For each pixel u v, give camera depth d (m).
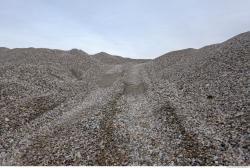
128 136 20.11
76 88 42.38
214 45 56.34
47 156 16.53
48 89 36.56
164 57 69.62
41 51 72.62
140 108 29.92
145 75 55.06
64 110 29.31
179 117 23.34
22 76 38.84
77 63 66.69
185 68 46.03
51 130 21.98
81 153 16.80
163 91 36.06
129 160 15.80
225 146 15.93
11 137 20.30
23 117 24.45
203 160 14.82
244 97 22.89
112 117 25.19
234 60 34.94
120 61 94.44
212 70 36.03
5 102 26.39
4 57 68.38
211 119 21.00
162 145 18.09
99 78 57.28
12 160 16.27
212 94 27.36
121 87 42.97
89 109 28.28
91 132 20.45
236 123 18.72
